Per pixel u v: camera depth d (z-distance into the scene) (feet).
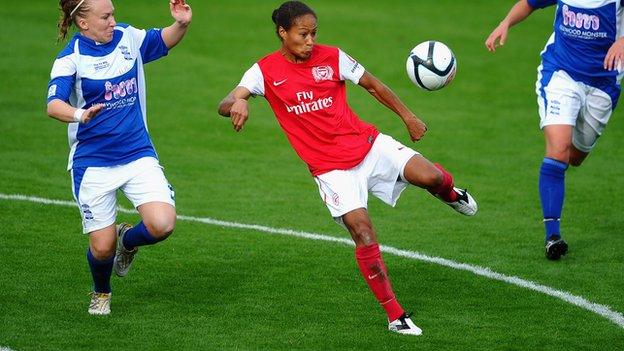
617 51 83.71
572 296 78.48
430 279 83.41
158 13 209.36
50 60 174.91
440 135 140.87
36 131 135.44
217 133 139.64
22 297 76.02
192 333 69.26
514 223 102.06
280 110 71.82
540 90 90.58
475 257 89.97
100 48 68.90
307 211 105.91
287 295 78.28
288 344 67.41
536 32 206.49
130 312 73.51
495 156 130.93
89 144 69.97
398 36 199.11
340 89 72.18
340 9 223.10
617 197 111.55
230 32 200.64
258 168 123.85
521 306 76.38
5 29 195.62
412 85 167.84
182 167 123.24
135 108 71.20
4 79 161.99
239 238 94.99
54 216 99.76
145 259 87.20
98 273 71.26
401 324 69.56
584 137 92.48
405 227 100.32
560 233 96.07
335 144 70.85
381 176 72.02
